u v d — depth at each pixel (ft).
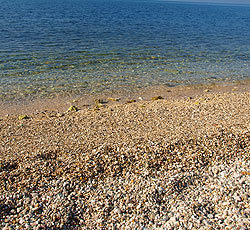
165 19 243.60
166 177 29.07
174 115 45.70
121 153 32.04
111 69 80.84
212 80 75.72
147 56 97.50
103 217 24.81
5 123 44.73
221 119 42.16
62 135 38.34
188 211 24.44
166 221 23.95
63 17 202.18
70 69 78.84
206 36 150.41
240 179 27.84
